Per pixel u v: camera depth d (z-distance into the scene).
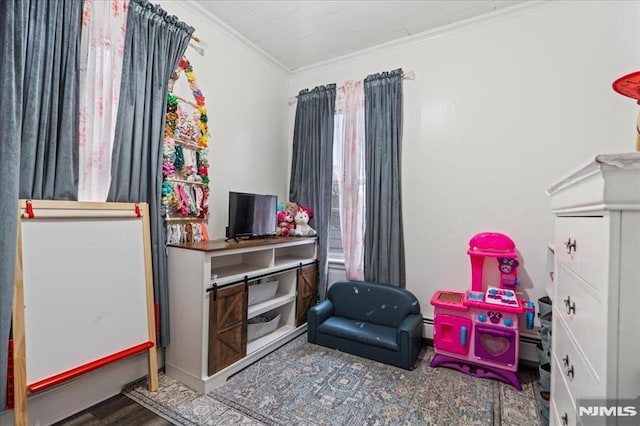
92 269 1.74
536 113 2.38
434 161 2.77
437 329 2.37
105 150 1.88
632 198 0.61
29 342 1.48
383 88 2.94
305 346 2.70
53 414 1.67
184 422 1.70
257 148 3.16
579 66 2.25
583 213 0.83
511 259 2.36
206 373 2.00
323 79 3.42
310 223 3.35
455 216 2.68
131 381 2.04
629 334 0.62
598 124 2.20
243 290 2.28
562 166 2.30
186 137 2.35
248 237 2.75
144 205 2.03
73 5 1.71
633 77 0.95
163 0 2.26
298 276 2.92
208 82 2.62
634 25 2.10
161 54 2.16
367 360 2.45
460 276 2.66
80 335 1.67
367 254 2.98
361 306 2.84
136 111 2.01
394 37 2.87
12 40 1.46
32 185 1.56
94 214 1.76
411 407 1.86
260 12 2.53
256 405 1.86
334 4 2.43
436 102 2.77
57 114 1.66
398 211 2.84
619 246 0.63
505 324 2.16
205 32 2.58
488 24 2.55
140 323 1.96
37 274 1.53
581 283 0.83
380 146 2.92
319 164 3.34
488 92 2.55
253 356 2.37
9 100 1.45
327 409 1.83
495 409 1.85
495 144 2.53
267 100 3.30
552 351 1.23
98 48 1.84
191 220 2.43
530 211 2.40
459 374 2.25
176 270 2.14
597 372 0.69
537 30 2.38
